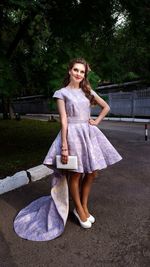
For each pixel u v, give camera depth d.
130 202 4.21
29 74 8.84
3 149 8.79
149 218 3.64
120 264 2.69
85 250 2.93
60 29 7.45
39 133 13.03
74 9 7.43
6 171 5.98
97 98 3.36
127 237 3.17
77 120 3.21
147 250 2.91
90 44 8.03
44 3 6.84
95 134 3.28
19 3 5.78
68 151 3.16
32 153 8.01
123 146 9.80
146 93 24.80
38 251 2.93
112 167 6.46
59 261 2.76
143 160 7.28
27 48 9.83
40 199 4.04
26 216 3.59
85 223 3.36
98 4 7.30
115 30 8.51
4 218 3.68
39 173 5.39
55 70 7.18
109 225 3.45
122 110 27.31
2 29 9.50
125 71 9.12
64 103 3.23
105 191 4.71
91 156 3.16
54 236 3.17
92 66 7.64
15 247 3.01
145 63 22.92
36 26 8.97
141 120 22.41
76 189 3.34
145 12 7.69
